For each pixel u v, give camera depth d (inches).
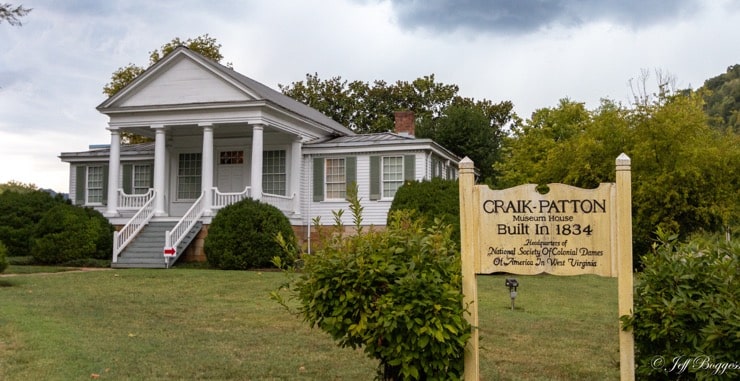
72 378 274.7
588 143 925.8
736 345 185.9
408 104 2030.0
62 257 858.1
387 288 201.6
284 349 345.1
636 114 926.4
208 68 956.0
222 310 478.0
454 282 206.1
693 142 891.4
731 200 854.5
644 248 871.7
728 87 2815.0
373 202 1027.3
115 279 670.5
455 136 1734.7
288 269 228.5
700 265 202.2
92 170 1203.9
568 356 339.3
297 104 1249.4
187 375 287.1
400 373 199.6
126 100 996.6
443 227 231.6
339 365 310.7
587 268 213.3
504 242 217.6
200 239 917.2
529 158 1405.0
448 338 194.4
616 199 212.8
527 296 587.5
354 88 2039.9
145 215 964.0
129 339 358.9
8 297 509.7
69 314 434.6
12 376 275.3
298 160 1045.8
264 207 854.5
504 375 297.9
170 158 1128.8
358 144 1029.8
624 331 208.5
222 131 1064.8
